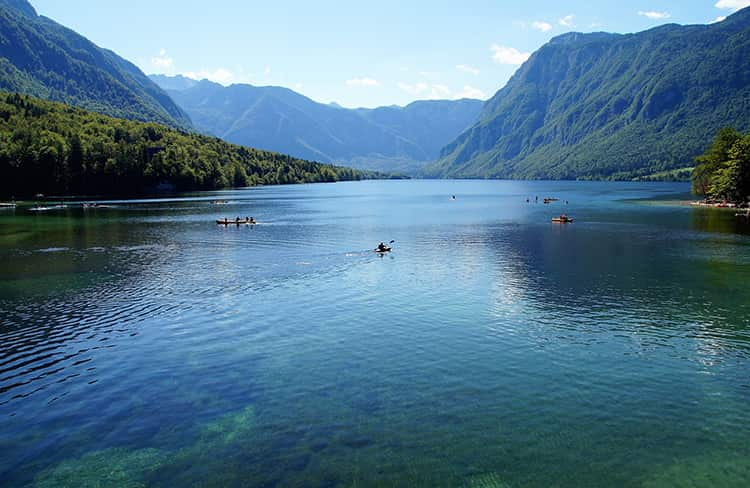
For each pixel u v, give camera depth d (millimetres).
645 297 47562
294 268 62156
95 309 44062
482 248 77750
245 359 32531
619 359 32281
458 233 97062
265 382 29078
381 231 100812
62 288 51750
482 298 47344
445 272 59406
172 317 41688
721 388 28141
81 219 124250
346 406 26094
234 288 51625
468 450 22109
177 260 67812
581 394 27359
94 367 31547
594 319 40781
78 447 22734
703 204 161750
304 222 119062
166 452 22250
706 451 22109
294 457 21688
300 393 27625
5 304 45781
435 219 126812
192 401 26906
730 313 42312
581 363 31625
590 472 20656
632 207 160000
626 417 24938
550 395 27234
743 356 32812
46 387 28797
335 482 20000
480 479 20172
